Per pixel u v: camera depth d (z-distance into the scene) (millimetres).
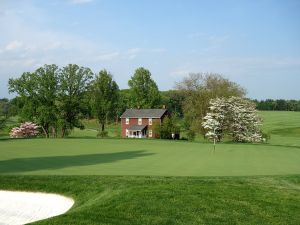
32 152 25438
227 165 19656
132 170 17328
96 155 24000
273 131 90438
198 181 14328
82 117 70625
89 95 74812
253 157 23891
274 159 22859
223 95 61812
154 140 40219
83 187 13914
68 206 12492
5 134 71812
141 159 22016
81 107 69062
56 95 67250
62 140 37438
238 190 13461
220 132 51844
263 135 54281
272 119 117688
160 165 19250
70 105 67375
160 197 12352
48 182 14422
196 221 10750
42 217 11297
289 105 151375
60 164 19391
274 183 14508
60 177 14812
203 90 64938
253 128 52531
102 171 16891
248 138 50938
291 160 22344
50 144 32625
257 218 11211
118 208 11375
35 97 65688
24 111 64812
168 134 59406
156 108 89438
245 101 53500
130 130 81062
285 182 14766
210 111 59969
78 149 28094
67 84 67125
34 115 65562
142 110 83875
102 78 79562
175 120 63750
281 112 141625
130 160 21453
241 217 11195
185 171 17188
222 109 51438
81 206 11984
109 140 38531
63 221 10219
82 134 86438
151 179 14445
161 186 13547
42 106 64312
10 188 14102
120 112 99938
